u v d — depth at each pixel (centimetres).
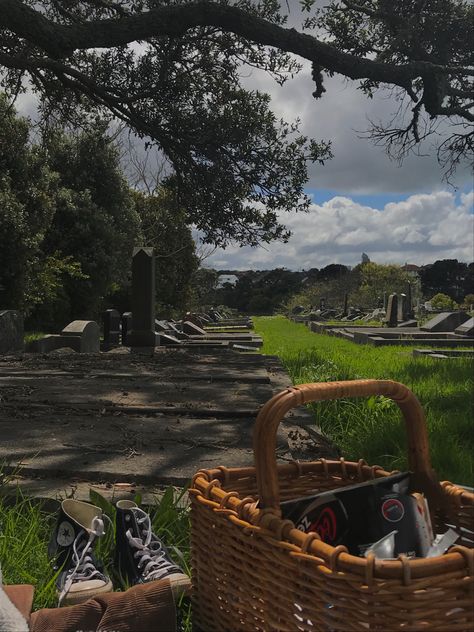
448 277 8869
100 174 2405
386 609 121
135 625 165
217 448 385
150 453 370
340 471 199
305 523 157
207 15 893
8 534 239
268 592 144
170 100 1166
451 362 1133
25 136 1725
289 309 6225
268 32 919
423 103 1066
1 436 407
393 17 1063
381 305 5478
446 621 123
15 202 1623
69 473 328
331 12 1109
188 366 816
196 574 178
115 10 1120
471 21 1070
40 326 2008
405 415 180
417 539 162
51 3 1170
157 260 3203
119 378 692
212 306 5578
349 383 165
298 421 462
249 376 700
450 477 412
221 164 1178
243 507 154
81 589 194
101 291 2264
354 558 126
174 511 264
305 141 1216
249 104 1202
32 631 167
